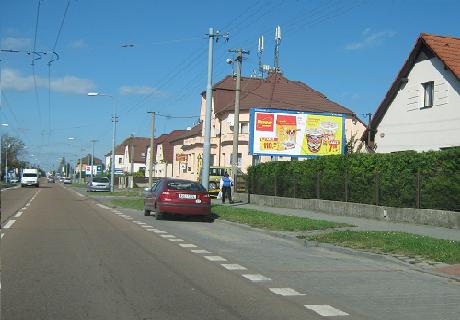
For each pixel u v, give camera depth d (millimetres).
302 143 30844
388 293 8086
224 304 7062
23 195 44031
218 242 13727
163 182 19969
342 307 7102
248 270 9656
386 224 17344
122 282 8273
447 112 23125
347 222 18000
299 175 25562
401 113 26250
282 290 8039
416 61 25188
